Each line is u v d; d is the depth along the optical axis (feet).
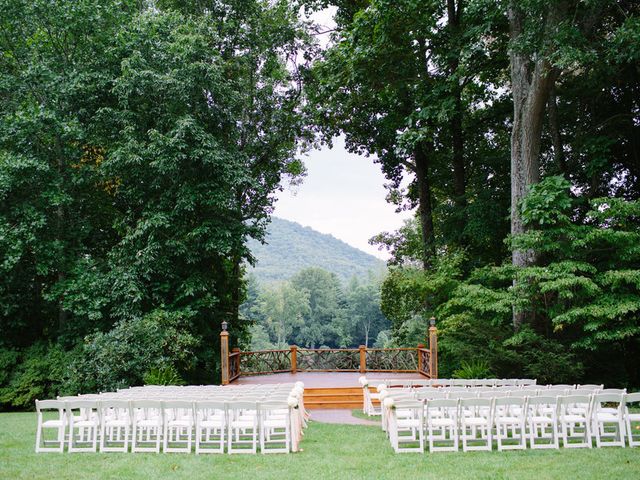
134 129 62.39
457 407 29.76
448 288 66.23
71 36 66.23
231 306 81.71
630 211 50.14
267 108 83.82
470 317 57.36
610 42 51.06
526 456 28.12
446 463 26.96
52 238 63.46
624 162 67.10
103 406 30.58
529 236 52.60
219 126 69.62
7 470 26.58
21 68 65.31
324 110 76.95
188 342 58.49
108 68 65.10
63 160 65.41
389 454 29.37
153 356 56.80
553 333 55.77
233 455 29.63
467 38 65.46
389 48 66.08
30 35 65.82
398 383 45.42
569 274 49.85
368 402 46.55
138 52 62.03
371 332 261.65
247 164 77.71
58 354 60.95
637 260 52.95
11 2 61.72
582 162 66.08
